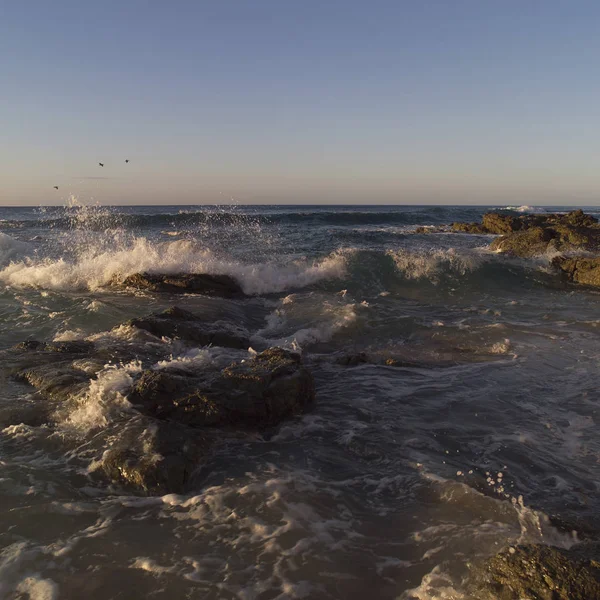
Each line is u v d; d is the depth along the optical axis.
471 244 23.47
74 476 4.55
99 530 3.84
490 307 12.09
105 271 13.52
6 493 4.25
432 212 54.66
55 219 32.53
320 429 5.67
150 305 10.89
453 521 3.96
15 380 6.47
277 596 3.22
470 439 5.42
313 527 3.91
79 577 3.35
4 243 17.22
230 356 7.38
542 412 6.11
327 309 10.84
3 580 3.30
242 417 5.60
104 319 9.93
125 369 6.37
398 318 10.34
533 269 15.91
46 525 3.88
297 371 6.21
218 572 3.42
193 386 5.86
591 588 3.03
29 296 12.02
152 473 4.44
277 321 10.32
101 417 5.39
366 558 3.57
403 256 15.52
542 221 29.41
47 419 5.57
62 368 6.60
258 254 17.00
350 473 4.75
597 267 15.11
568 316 11.05
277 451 5.19
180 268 13.52
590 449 5.20
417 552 3.62
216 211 31.02
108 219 27.05
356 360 7.88
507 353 8.31
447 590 3.22
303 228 31.47
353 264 15.12
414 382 7.10
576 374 7.36
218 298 11.89
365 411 6.14
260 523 3.95
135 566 3.47
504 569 3.24
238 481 4.57
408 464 4.89
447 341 8.94
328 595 3.24
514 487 4.46
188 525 3.92
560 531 3.78
